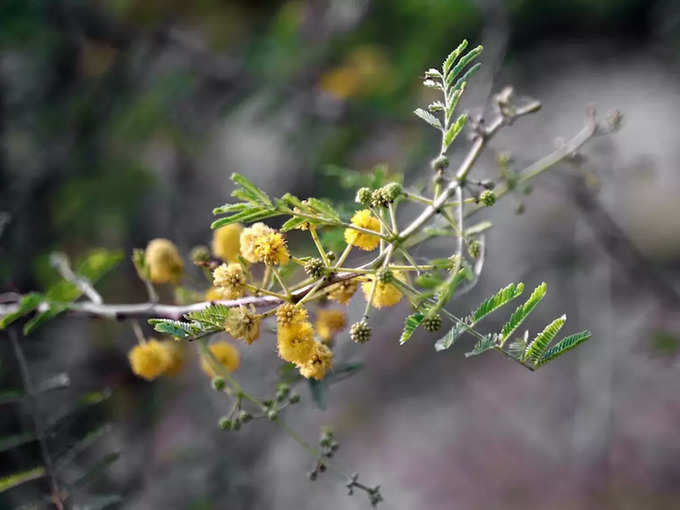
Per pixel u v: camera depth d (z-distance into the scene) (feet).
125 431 15.42
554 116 25.93
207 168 21.11
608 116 9.62
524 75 22.79
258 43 19.33
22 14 16.52
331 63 18.92
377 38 19.67
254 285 6.27
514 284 5.70
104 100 18.47
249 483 15.72
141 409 15.87
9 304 9.31
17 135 18.12
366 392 26.94
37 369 12.96
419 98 18.12
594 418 24.17
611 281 21.01
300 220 5.99
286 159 19.06
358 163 17.60
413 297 5.88
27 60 18.17
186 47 18.98
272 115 18.08
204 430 16.25
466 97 15.19
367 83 18.48
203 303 7.50
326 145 17.33
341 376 7.95
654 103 29.45
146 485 14.80
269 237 6.02
